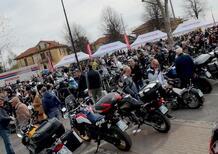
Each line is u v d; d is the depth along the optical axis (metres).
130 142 7.54
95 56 32.34
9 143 8.91
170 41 31.28
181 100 10.00
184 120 8.99
